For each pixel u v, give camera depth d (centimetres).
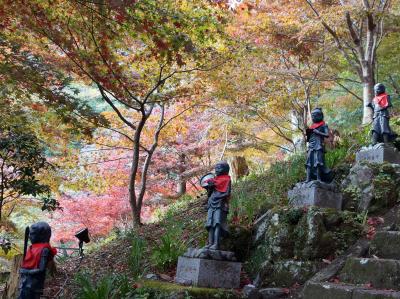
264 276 646
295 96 1350
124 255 834
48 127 1120
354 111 1558
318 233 638
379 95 810
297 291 595
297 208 675
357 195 727
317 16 1166
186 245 730
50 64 955
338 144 982
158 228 962
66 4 866
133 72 1137
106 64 970
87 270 793
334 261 611
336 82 1453
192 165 1600
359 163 762
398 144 810
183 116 1433
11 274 722
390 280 522
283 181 883
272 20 1158
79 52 940
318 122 734
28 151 780
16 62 930
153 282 614
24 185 770
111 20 775
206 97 1227
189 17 788
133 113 1391
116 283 620
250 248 703
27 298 506
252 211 754
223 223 639
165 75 1130
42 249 516
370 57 1194
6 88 959
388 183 715
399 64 1334
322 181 726
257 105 1348
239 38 1174
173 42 747
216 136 1573
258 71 1204
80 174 1287
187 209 1066
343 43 1317
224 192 639
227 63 1126
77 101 980
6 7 831
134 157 1089
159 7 751
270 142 1666
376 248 598
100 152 1488
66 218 1520
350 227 654
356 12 1097
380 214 698
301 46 1222
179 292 564
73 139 1262
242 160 1330
